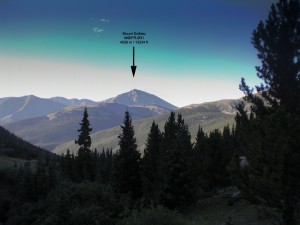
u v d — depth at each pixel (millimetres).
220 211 33938
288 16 21172
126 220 21219
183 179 41656
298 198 17906
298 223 18844
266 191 18109
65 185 42094
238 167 21109
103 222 30172
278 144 17469
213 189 57344
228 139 64750
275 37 21344
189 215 37188
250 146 19406
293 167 17234
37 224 37719
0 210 64750
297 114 19844
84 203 33688
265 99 21547
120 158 54188
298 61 20922
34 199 63031
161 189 43281
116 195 41500
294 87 20750
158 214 20031
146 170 51844
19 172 83188
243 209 31938
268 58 21500
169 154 44562
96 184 36594
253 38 22406
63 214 30906
